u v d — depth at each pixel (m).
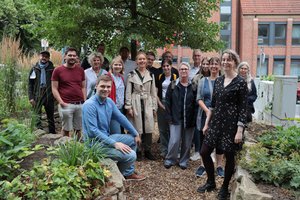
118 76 5.94
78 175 3.65
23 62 7.62
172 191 4.80
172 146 5.75
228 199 4.41
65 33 7.34
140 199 4.52
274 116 7.60
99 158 4.12
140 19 7.58
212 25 7.85
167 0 7.34
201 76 5.70
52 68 6.86
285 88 7.10
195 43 7.72
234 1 29.20
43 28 7.53
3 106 6.39
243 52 28.47
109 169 4.12
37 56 8.77
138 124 5.96
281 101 7.14
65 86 5.79
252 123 7.33
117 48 8.36
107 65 7.41
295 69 28.53
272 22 28.31
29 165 4.07
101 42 7.75
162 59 6.52
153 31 7.80
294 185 3.78
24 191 3.37
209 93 5.39
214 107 4.58
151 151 6.65
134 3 7.30
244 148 4.82
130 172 5.10
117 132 4.95
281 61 28.61
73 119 5.92
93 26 7.38
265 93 8.64
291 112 7.13
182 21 7.60
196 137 6.25
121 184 3.90
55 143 4.90
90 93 6.01
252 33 28.38
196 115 5.69
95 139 4.37
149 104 6.03
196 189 4.88
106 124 4.56
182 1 7.32
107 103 4.59
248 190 3.69
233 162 4.33
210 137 4.37
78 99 5.87
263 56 20.25
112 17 7.04
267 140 5.27
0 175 3.60
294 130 5.25
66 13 6.93
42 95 6.59
